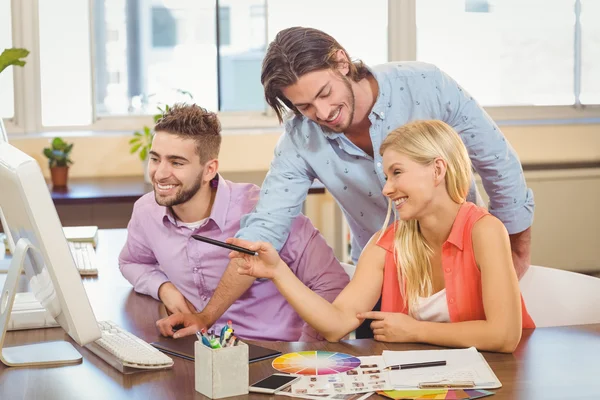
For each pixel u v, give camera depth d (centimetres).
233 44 462
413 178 172
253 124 464
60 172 397
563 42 492
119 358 154
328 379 146
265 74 181
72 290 141
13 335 178
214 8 456
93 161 425
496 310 165
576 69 495
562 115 494
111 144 426
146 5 451
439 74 203
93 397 139
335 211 446
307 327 205
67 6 437
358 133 203
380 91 196
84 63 443
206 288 212
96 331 144
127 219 431
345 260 446
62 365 157
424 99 200
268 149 439
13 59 269
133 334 179
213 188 211
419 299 182
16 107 435
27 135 429
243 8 459
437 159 172
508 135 463
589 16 492
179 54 457
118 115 454
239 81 465
